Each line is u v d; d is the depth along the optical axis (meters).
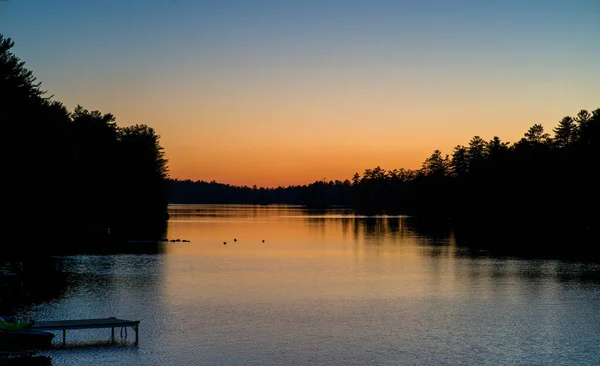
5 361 29.52
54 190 93.38
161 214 194.50
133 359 30.44
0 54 76.38
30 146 79.31
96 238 102.50
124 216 161.38
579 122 142.38
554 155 136.12
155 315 40.53
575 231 125.44
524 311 43.19
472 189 177.12
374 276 60.88
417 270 65.88
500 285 55.06
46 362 29.56
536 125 162.62
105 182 146.00
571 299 47.91
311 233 129.38
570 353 32.41
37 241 90.69
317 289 52.31
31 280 54.38
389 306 44.88
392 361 30.98
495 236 118.12
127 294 47.91
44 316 38.75
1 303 43.00
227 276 59.72
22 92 77.56
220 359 30.86
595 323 39.41
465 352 32.62
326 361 30.86
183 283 54.41
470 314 42.12
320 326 38.28
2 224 78.44
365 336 35.91
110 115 163.50
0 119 73.38
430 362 30.83
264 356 31.56
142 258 74.38
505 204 151.62
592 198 117.50
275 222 179.62
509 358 31.55
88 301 44.44
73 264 67.12
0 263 61.66
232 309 43.06
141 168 170.50
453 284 55.59
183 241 101.50
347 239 111.81
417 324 39.09
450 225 159.50
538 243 101.06
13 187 75.38
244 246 95.00
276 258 77.69
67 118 142.50
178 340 34.28
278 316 41.03
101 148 149.62
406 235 122.62
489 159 169.38
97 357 30.62
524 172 140.38
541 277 60.28
